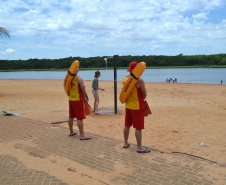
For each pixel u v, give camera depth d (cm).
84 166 366
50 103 1277
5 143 482
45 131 573
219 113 952
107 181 316
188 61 15862
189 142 569
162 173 335
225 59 15338
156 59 16025
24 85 2850
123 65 15125
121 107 1108
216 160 448
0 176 327
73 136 530
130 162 378
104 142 483
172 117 870
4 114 795
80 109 494
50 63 16888
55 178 321
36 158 396
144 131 672
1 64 16288
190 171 340
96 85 902
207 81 3884
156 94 1753
